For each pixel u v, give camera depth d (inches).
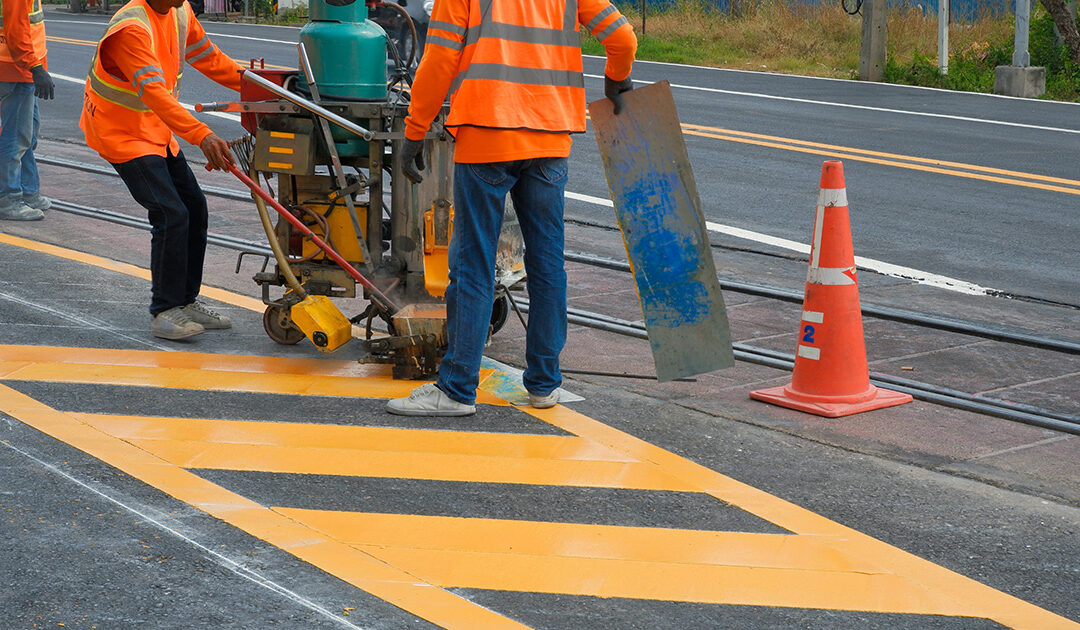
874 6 1114.1
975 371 312.7
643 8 1427.2
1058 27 1093.8
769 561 202.2
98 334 325.7
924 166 655.8
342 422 263.9
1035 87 1016.9
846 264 277.7
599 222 514.3
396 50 312.5
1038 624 183.8
